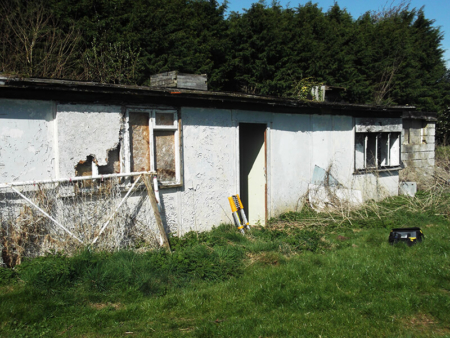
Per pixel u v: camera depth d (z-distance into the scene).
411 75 24.09
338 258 7.11
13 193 6.04
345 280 6.02
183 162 8.28
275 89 18.59
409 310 5.07
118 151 7.32
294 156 10.88
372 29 24.55
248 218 10.67
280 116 10.45
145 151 7.72
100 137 6.98
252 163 10.54
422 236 8.08
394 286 5.80
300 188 11.08
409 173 15.00
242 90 19.12
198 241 7.87
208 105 8.70
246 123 9.89
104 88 6.80
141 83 14.50
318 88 13.51
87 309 4.98
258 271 6.41
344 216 10.33
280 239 8.42
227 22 19.73
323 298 5.38
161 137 7.97
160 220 7.24
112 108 7.12
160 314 4.96
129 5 15.82
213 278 6.17
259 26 18.88
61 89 6.35
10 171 6.10
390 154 14.19
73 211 6.57
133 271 5.84
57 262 5.72
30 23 13.76
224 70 18.41
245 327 4.54
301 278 6.09
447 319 4.85
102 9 14.94
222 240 8.04
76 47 13.98
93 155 6.90
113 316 4.82
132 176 7.41
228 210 9.25
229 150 9.22
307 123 11.23
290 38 19.73
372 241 8.30
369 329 4.57
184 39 16.58
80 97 6.71
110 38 14.48
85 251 6.07
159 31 15.46
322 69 20.06
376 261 6.86
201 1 19.45
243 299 5.41
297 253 7.59
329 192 11.14
